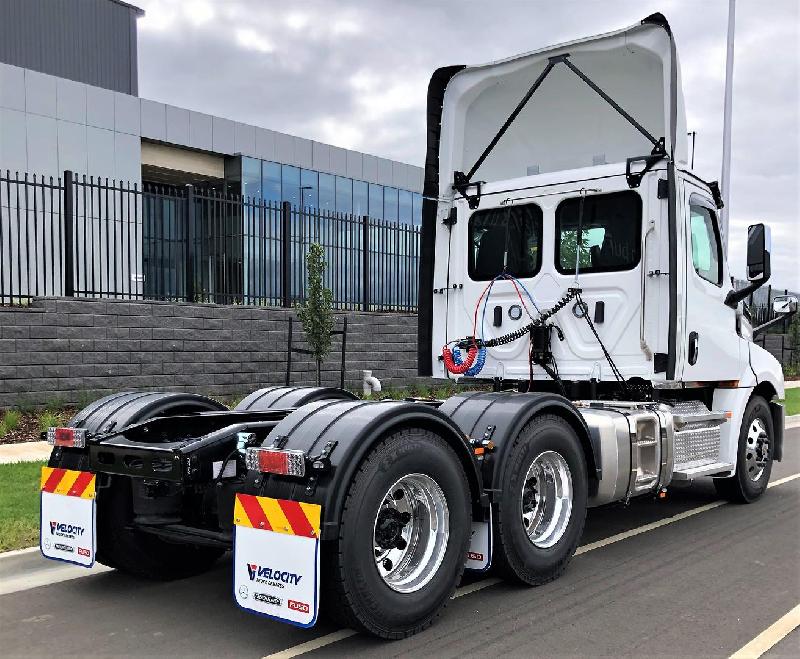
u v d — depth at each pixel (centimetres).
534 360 649
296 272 1428
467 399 514
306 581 364
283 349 1356
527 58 674
